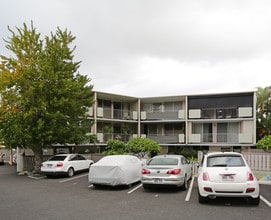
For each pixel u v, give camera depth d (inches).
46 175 698.2
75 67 802.8
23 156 828.6
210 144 1171.3
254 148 1135.0
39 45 773.3
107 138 1198.3
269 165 679.1
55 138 739.4
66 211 337.4
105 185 526.9
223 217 303.9
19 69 721.0
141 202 386.3
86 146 1122.0
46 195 445.4
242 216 307.3
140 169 566.9
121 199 408.8
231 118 1149.7
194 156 1120.8
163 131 1328.7
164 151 1282.0
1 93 711.1
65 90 710.5
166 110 1325.0
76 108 767.7
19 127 701.3
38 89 697.0
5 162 1170.6
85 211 336.5
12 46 757.9
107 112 1222.3
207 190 351.3
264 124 1364.4
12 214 325.4
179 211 332.2
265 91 1451.8
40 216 315.3
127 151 869.2
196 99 1217.4
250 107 1123.9
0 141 758.5
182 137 1213.1
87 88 825.5
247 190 340.2
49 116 703.1
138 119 1304.1
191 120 1203.2
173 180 445.7
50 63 718.5
